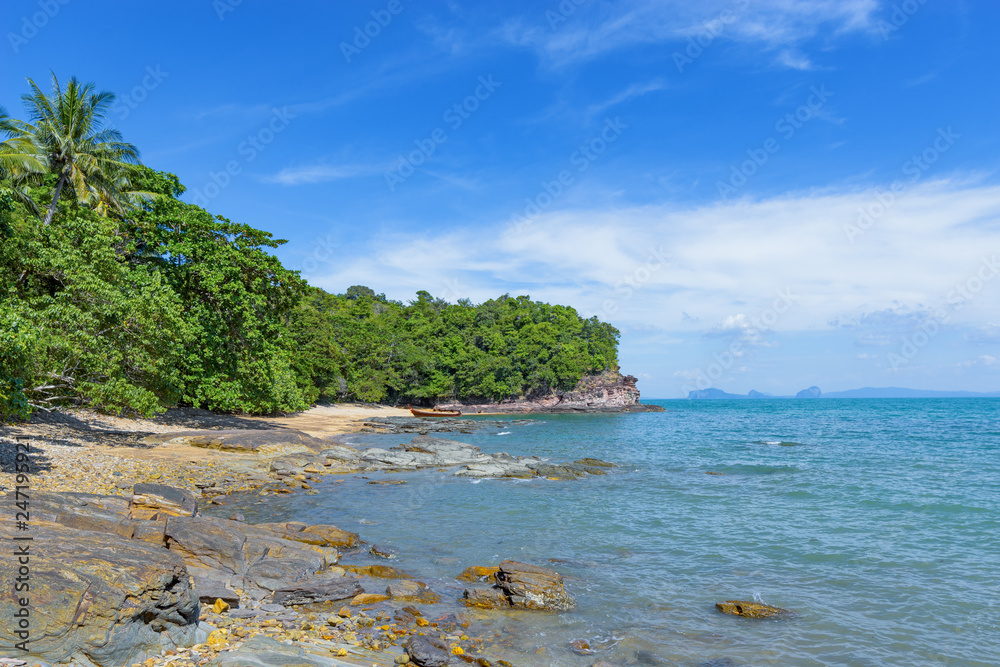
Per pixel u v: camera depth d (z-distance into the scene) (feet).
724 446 148.97
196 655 23.61
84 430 90.07
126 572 22.75
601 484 83.87
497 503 67.82
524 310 452.35
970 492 75.82
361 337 316.19
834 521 59.36
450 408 349.00
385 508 63.52
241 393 117.70
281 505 63.00
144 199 120.78
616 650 29.40
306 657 23.20
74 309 70.13
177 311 92.38
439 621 32.17
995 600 37.04
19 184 103.91
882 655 29.30
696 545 50.16
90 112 110.42
